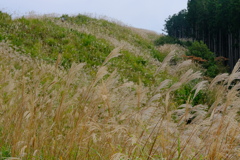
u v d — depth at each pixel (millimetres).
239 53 32281
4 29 13164
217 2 35406
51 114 3379
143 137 3131
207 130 3211
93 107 3076
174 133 3178
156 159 2889
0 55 9000
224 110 3014
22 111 3148
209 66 22891
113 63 13625
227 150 3043
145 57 18328
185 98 9727
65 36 15102
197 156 3074
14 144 2965
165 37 34062
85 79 7859
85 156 3016
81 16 24359
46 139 3127
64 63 11336
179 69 3342
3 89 3990
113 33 22719
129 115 3223
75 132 2918
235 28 29266
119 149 2908
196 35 39250
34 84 3697
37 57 10398
